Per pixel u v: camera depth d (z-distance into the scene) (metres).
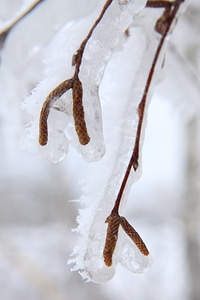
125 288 2.10
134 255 0.35
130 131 0.38
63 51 0.35
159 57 0.41
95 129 0.34
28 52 0.61
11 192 2.46
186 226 1.88
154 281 2.19
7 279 2.22
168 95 0.80
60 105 0.34
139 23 0.42
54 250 2.14
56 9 0.56
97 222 0.36
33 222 2.54
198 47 0.88
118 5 0.35
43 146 0.34
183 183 1.90
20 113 0.75
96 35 0.35
